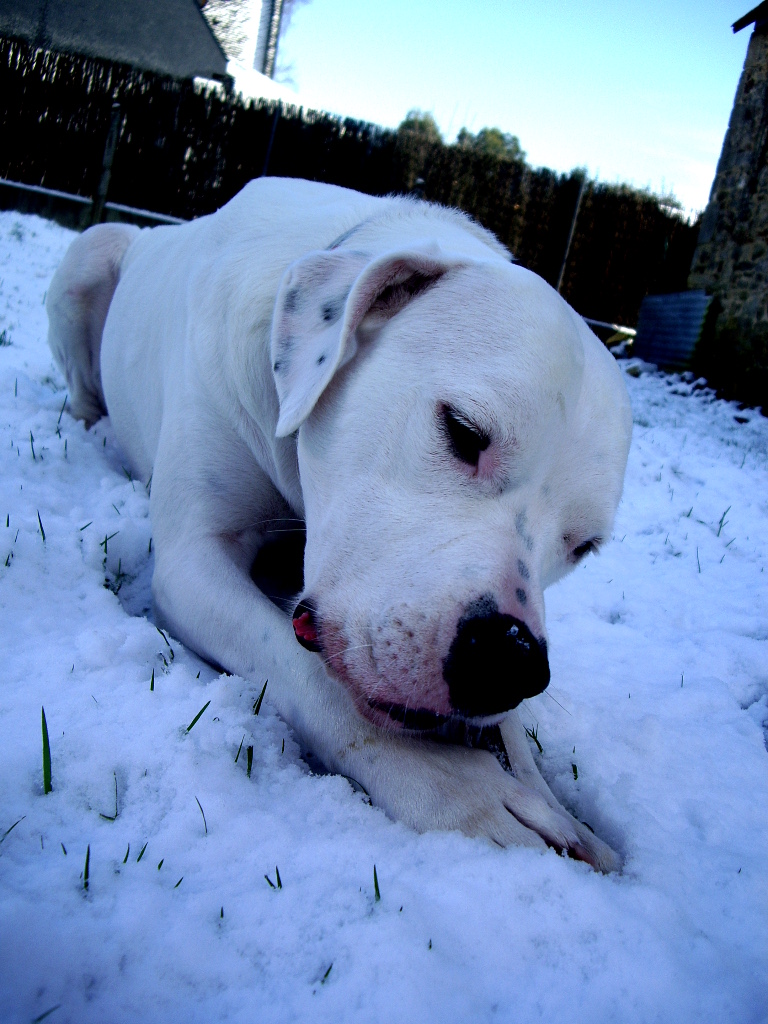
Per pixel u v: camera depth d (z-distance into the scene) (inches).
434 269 16.2
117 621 18.7
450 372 15.0
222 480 20.5
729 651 26.1
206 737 14.7
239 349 19.5
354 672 14.4
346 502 15.5
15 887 10.8
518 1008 10.7
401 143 116.4
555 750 18.1
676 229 116.3
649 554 36.9
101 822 12.6
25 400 32.4
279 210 22.0
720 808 16.6
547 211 116.2
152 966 10.1
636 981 11.4
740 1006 11.4
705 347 88.6
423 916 11.7
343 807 14.2
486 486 14.9
